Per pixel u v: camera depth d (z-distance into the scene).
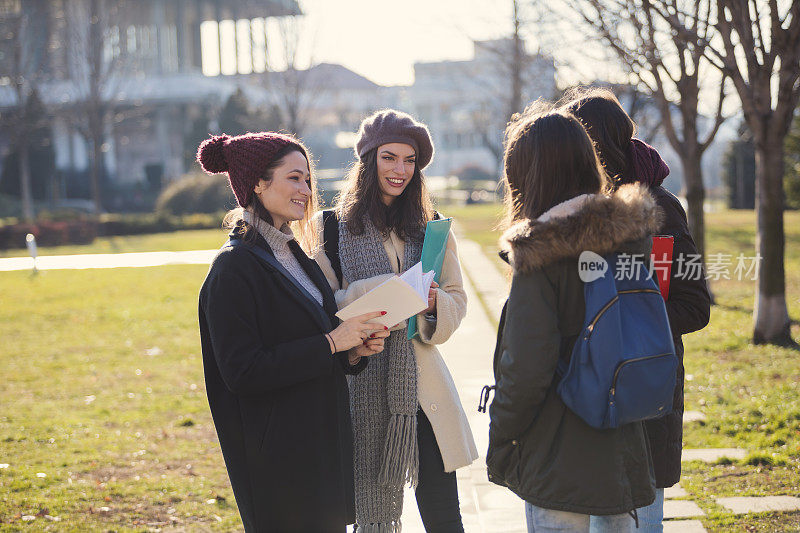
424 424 3.16
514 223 2.61
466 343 8.93
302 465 2.54
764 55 7.90
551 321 2.30
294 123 34.88
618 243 2.28
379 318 2.66
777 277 8.38
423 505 3.20
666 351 2.33
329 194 26.62
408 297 2.61
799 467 4.77
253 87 60.44
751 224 22.53
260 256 2.58
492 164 77.06
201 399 7.36
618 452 2.34
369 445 3.13
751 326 9.48
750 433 5.48
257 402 2.54
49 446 5.92
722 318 10.23
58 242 27.69
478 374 7.43
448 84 74.44
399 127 3.14
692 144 10.78
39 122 41.34
